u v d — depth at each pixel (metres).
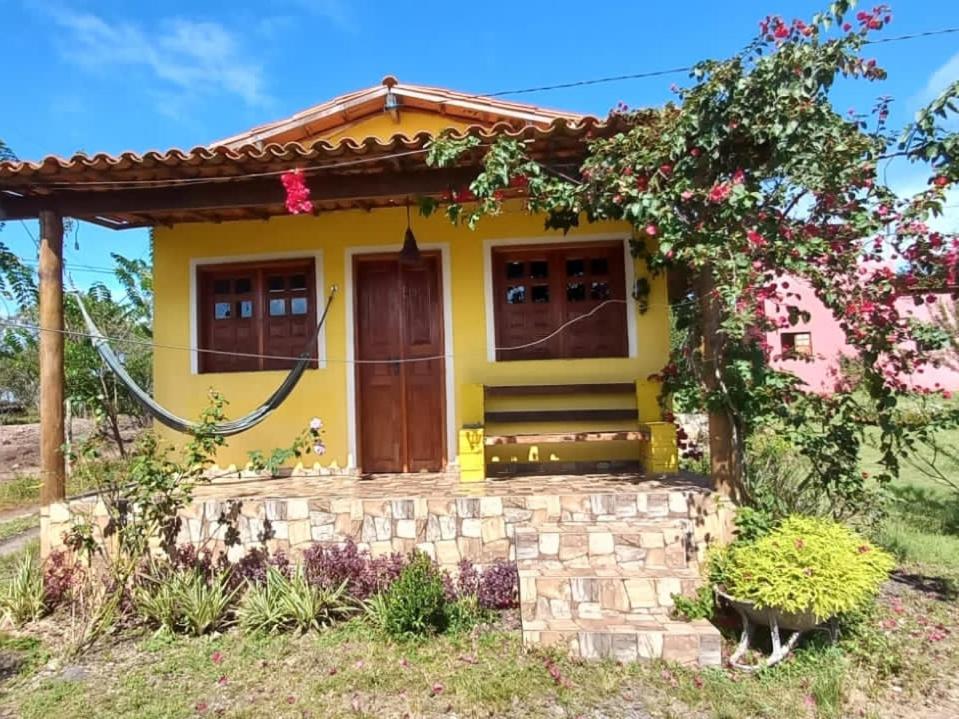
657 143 4.26
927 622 4.25
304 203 4.54
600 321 6.20
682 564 4.36
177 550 4.81
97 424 5.22
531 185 4.50
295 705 3.33
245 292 6.52
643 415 5.79
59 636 4.31
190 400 6.31
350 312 6.26
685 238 4.21
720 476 4.56
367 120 6.95
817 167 4.14
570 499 4.69
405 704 3.31
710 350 4.53
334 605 4.31
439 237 6.22
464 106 6.59
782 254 4.09
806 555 3.57
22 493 10.28
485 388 5.95
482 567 4.62
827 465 4.92
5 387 13.51
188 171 4.72
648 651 3.66
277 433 6.23
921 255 4.16
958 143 3.98
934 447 6.57
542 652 3.71
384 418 6.31
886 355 4.45
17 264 8.52
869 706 3.28
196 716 3.26
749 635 3.73
